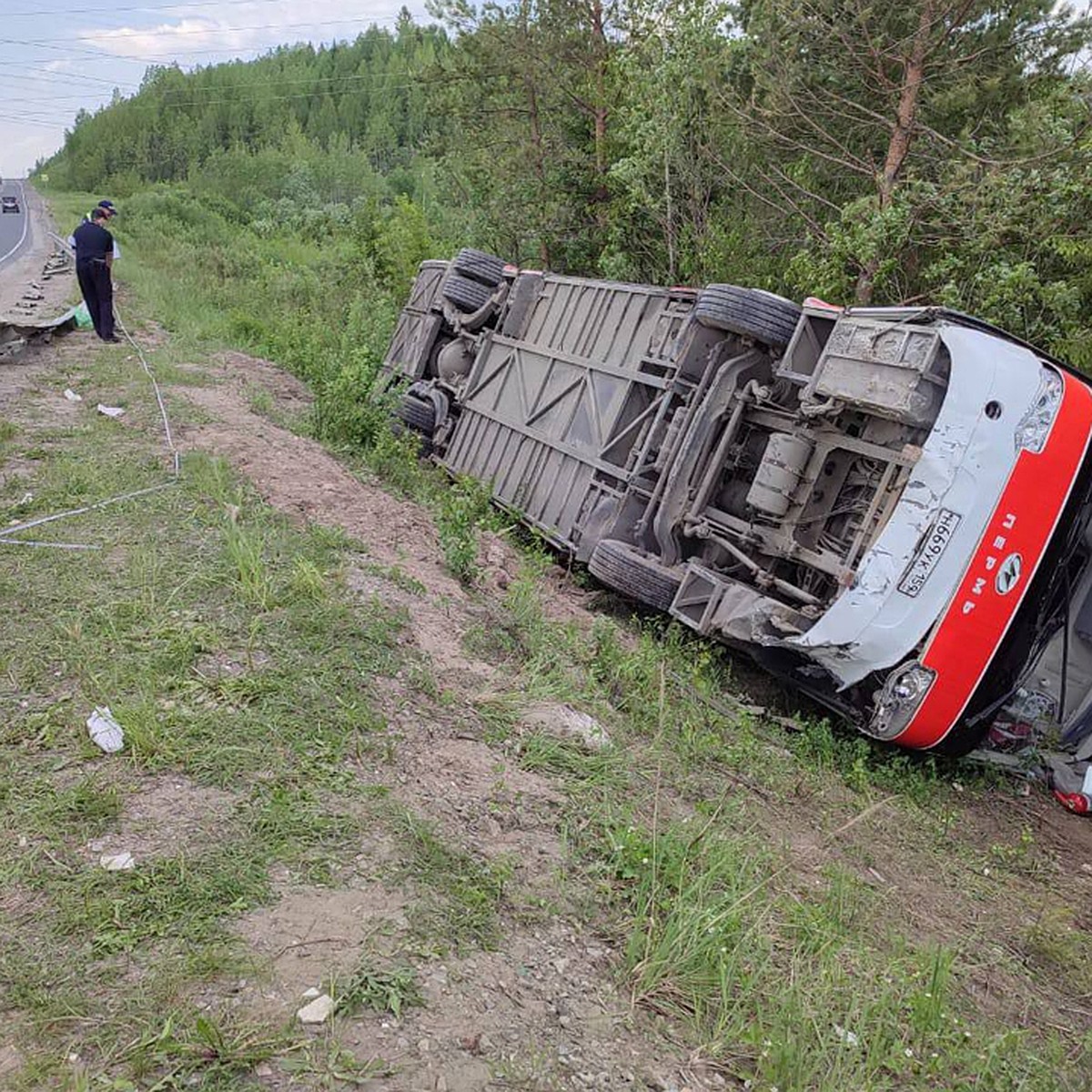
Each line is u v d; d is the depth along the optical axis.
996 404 5.58
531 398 9.89
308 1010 2.63
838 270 11.85
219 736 3.87
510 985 2.96
